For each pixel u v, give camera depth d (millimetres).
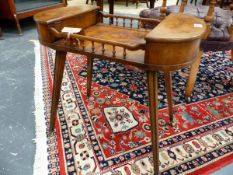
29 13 2375
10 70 1644
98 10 1030
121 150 972
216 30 1222
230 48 1259
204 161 922
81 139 1026
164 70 661
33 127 1101
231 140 1039
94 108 1248
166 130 1095
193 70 1262
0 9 2242
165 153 958
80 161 913
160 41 602
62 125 1109
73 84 1478
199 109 1263
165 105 1295
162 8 1018
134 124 1132
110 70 1688
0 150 965
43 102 1279
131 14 3410
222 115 1215
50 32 782
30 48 2037
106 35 901
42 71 1628
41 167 881
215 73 1679
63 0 2766
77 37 746
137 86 1486
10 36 2320
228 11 1540
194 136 1057
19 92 1382
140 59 708
